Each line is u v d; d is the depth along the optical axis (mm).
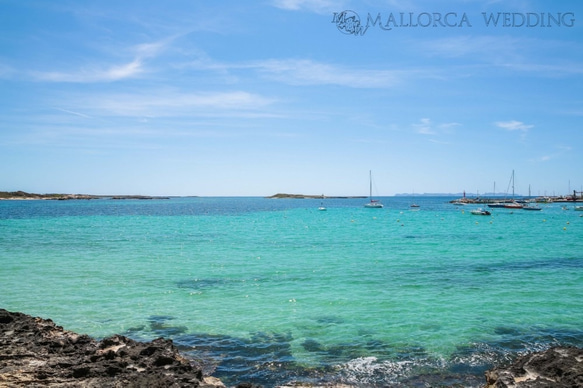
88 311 18391
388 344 14555
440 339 14977
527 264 30344
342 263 30781
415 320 17062
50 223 72062
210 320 17172
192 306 19156
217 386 10086
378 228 65500
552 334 15461
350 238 49469
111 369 10477
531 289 22266
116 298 20531
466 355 13617
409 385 11617
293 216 104188
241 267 29031
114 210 132875
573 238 49312
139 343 12789
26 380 9766
